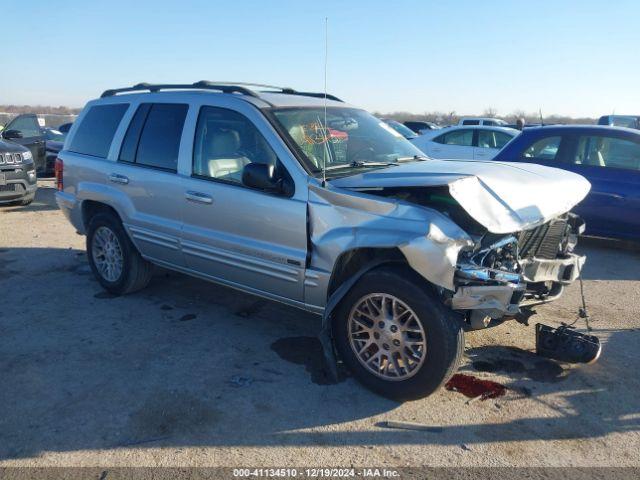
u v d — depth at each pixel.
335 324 3.88
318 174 3.93
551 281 4.04
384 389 3.66
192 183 4.57
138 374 3.97
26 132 13.45
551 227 4.02
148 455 3.08
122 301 5.43
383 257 3.70
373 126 4.94
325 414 3.50
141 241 5.12
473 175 3.59
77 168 5.70
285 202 3.95
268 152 4.13
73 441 3.20
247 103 4.36
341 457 3.09
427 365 3.45
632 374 4.06
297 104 4.59
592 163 7.51
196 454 3.10
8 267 6.51
